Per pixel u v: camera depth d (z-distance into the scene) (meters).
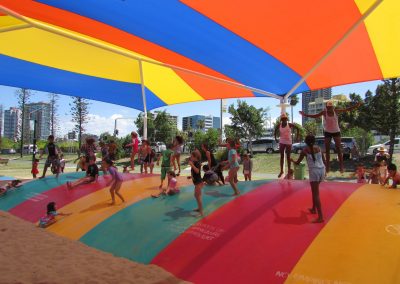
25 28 9.14
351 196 7.28
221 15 7.31
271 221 6.54
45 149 13.10
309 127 44.56
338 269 4.98
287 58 9.14
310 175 6.30
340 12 6.86
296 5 6.68
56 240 7.77
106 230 7.74
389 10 6.77
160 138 51.75
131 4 7.25
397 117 24.81
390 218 6.06
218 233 6.53
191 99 15.17
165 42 9.19
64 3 7.33
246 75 10.74
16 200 10.90
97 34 9.27
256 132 37.44
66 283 5.62
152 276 5.72
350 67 9.59
